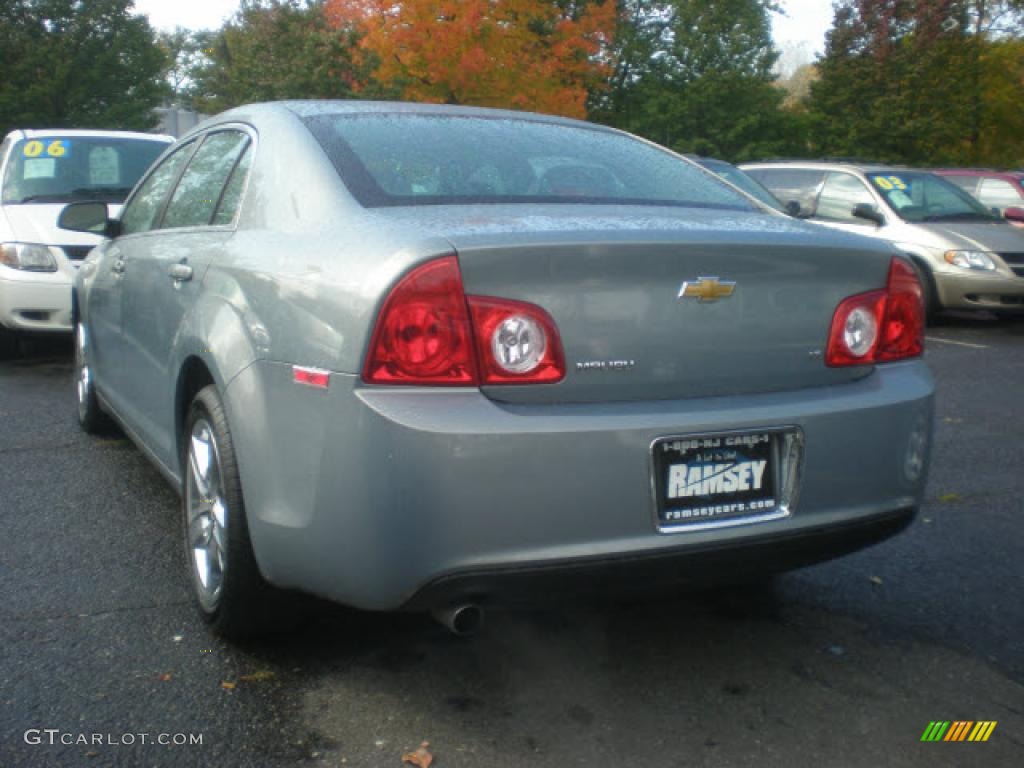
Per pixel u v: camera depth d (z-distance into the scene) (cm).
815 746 286
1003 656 342
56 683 311
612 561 272
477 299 265
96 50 2889
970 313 1287
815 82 3170
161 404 403
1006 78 3219
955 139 3042
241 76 2239
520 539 264
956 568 418
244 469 303
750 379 296
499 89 1869
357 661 329
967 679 326
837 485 299
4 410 662
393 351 263
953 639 354
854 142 3011
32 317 802
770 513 292
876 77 3005
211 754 275
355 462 265
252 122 381
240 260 329
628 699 308
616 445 269
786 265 298
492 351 266
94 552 417
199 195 405
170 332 383
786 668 330
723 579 296
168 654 331
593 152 379
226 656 330
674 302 283
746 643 348
